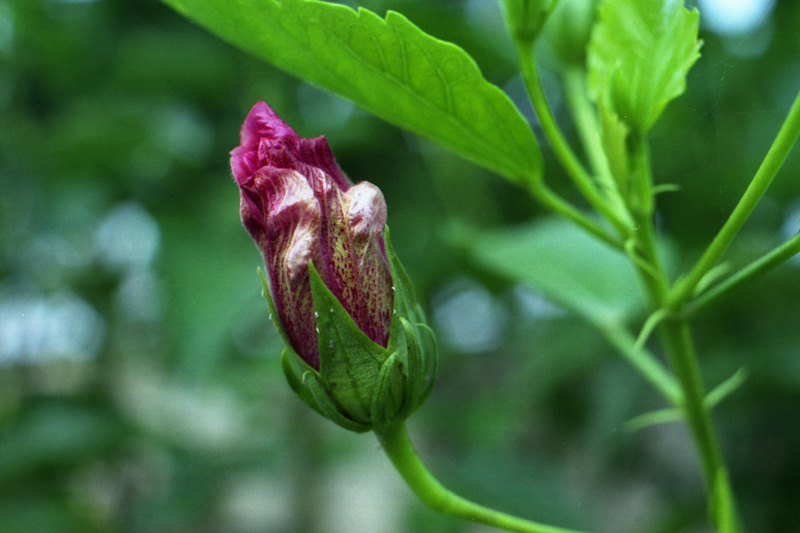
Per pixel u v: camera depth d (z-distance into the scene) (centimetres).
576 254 43
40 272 65
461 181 58
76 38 58
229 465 60
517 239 44
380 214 33
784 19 47
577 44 39
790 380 47
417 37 34
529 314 62
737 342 51
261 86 56
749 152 48
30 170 61
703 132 48
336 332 33
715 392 36
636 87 34
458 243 51
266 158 33
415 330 33
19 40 59
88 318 67
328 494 67
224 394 66
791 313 50
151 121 53
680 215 51
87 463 64
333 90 36
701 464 36
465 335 65
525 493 55
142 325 69
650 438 59
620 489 64
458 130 35
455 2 54
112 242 64
